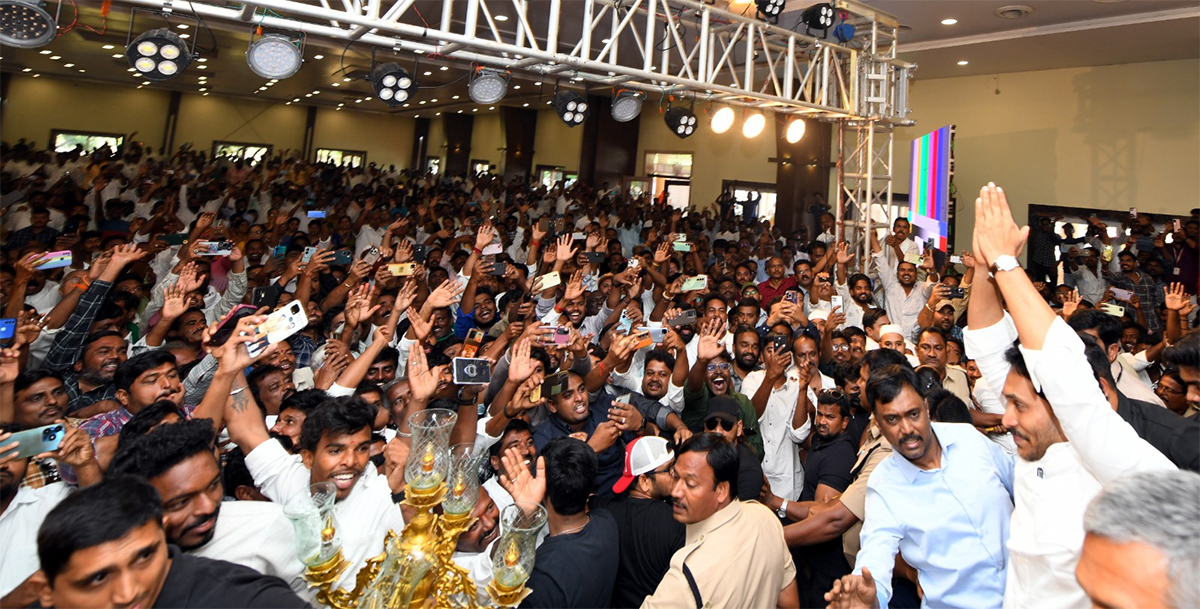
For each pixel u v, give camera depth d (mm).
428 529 1316
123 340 3486
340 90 16047
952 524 2010
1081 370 1435
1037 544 1626
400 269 4988
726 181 15750
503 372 3582
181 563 1422
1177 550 835
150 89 19391
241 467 2385
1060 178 10859
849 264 8242
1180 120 9711
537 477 1931
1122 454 1369
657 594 2018
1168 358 2457
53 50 12977
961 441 2139
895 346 4473
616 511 2553
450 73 11484
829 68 7281
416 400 2369
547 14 8523
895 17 8648
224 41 10281
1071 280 8688
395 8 4312
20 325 3273
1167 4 7914
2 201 9375
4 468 1967
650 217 13203
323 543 1343
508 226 11016
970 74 11688
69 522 1225
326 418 2084
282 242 8492
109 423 2861
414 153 23047
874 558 1979
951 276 7742
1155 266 7914
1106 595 890
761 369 4602
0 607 1569
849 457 3115
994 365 1810
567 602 1951
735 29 7004
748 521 2084
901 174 12805
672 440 3279
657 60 9633
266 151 21203
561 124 18812
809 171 12828
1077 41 9172
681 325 4305
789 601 2172
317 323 4727
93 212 9750
